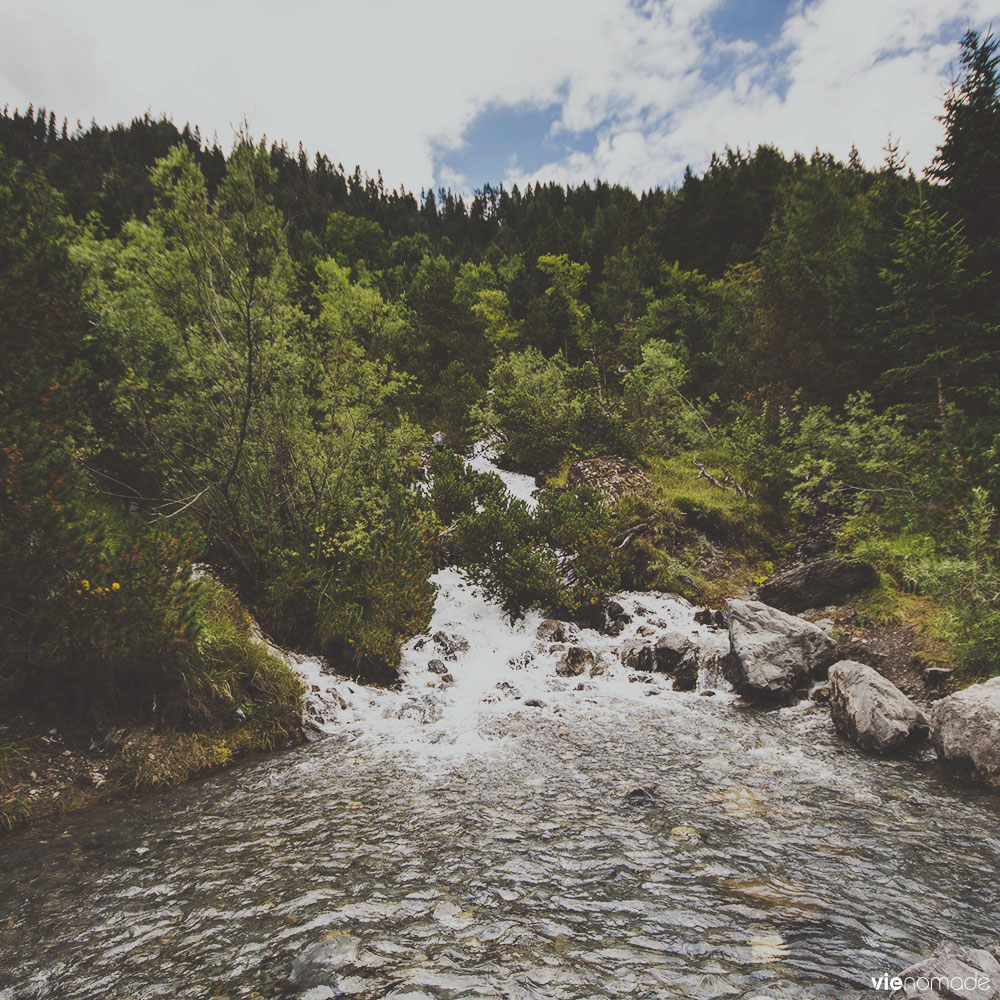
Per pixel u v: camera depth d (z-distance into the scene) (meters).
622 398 25.28
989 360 13.52
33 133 143.50
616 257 54.72
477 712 9.68
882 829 5.69
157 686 7.82
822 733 8.53
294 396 12.10
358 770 7.45
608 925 4.19
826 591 12.16
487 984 3.58
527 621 13.31
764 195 55.78
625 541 15.02
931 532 11.85
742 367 25.75
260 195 10.58
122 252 10.99
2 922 4.34
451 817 6.08
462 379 29.09
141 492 11.59
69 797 6.36
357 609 10.88
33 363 7.59
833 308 21.73
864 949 3.87
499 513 14.45
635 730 8.77
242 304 10.62
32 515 6.55
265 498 11.46
